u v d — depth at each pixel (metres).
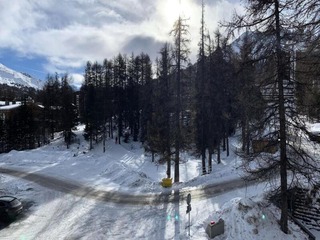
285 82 14.48
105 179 31.66
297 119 14.53
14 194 27.30
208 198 23.59
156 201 23.86
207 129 34.94
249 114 15.45
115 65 69.75
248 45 14.68
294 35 12.42
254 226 16.48
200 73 33.53
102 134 68.56
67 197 25.92
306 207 19.06
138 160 50.47
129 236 17.83
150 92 57.16
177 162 30.34
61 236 18.30
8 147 66.94
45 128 73.31
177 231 17.98
